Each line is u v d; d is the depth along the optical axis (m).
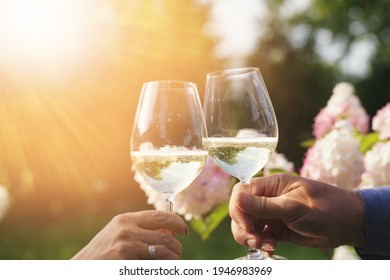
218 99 1.66
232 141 1.63
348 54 12.73
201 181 2.08
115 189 7.26
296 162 7.34
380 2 13.23
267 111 1.65
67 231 6.39
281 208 1.63
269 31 11.98
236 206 1.73
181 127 1.48
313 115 9.79
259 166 1.67
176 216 1.35
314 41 12.41
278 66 10.73
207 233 2.16
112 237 1.32
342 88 2.69
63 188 7.05
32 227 6.40
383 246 1.65
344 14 13.38
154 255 1.29
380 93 11.24
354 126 2.65
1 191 5.04
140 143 1.48
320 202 1.66
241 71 1.67
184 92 1.50
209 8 9.70
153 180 1.50
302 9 13.16
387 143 2.19
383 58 11.60
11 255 5.66
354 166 2.13
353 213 1.65
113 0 8.59
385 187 1.70
